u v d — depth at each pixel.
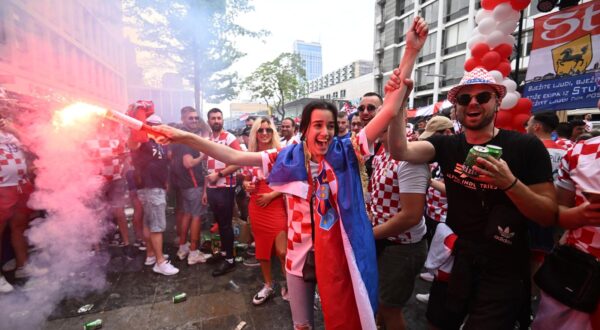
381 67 29.41
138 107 2.90
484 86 1.40
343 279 1.31
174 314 2.45
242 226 3.49
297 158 1.46
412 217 1.58
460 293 1.40
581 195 1.30
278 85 24.69
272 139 2.74
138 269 3.24
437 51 22.52
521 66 15.35
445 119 2.52
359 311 1.24
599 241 1.22
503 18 2.43
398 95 1.35
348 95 37.81
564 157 1.41
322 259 1.32
